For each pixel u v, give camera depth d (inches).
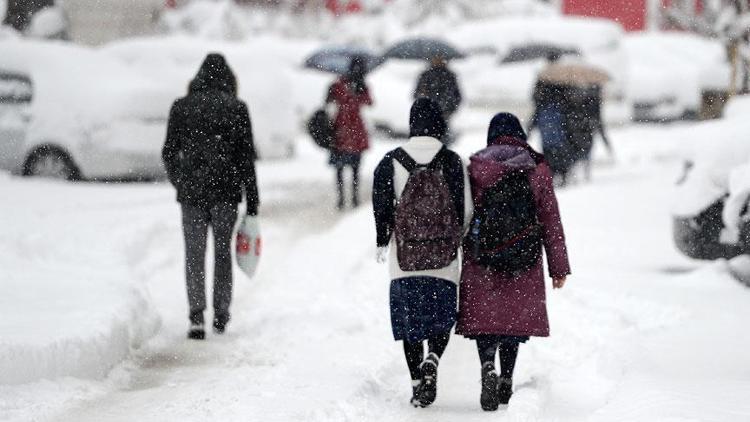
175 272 1315.2
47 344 816.9
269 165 2353.6
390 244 828.6
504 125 794.8
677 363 848.9
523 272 766.5
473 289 768.9
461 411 767.7
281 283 1240.2
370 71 3051.2
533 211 767.1
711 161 1198.3
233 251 1398.9
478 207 768.9
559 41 2992.1
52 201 1659.7
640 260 1336.1
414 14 4889.3
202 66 1024.2
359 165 1824.6
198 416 733.3
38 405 753.6
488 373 762.8
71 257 1219.9
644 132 2967.5
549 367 892.0
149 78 2004.2
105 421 725.9
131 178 2007.9
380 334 1023.0
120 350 908.6
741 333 959.6
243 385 823.7
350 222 1638.8
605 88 2940.5
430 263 761.6
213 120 1009.5
